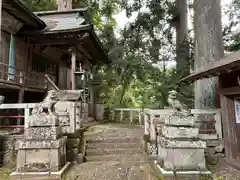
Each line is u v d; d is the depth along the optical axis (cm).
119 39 1822
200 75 528
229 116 544
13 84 753
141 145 672
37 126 462
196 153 437
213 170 479
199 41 740
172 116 463
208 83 694
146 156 589
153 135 591
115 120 1495
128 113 1438
